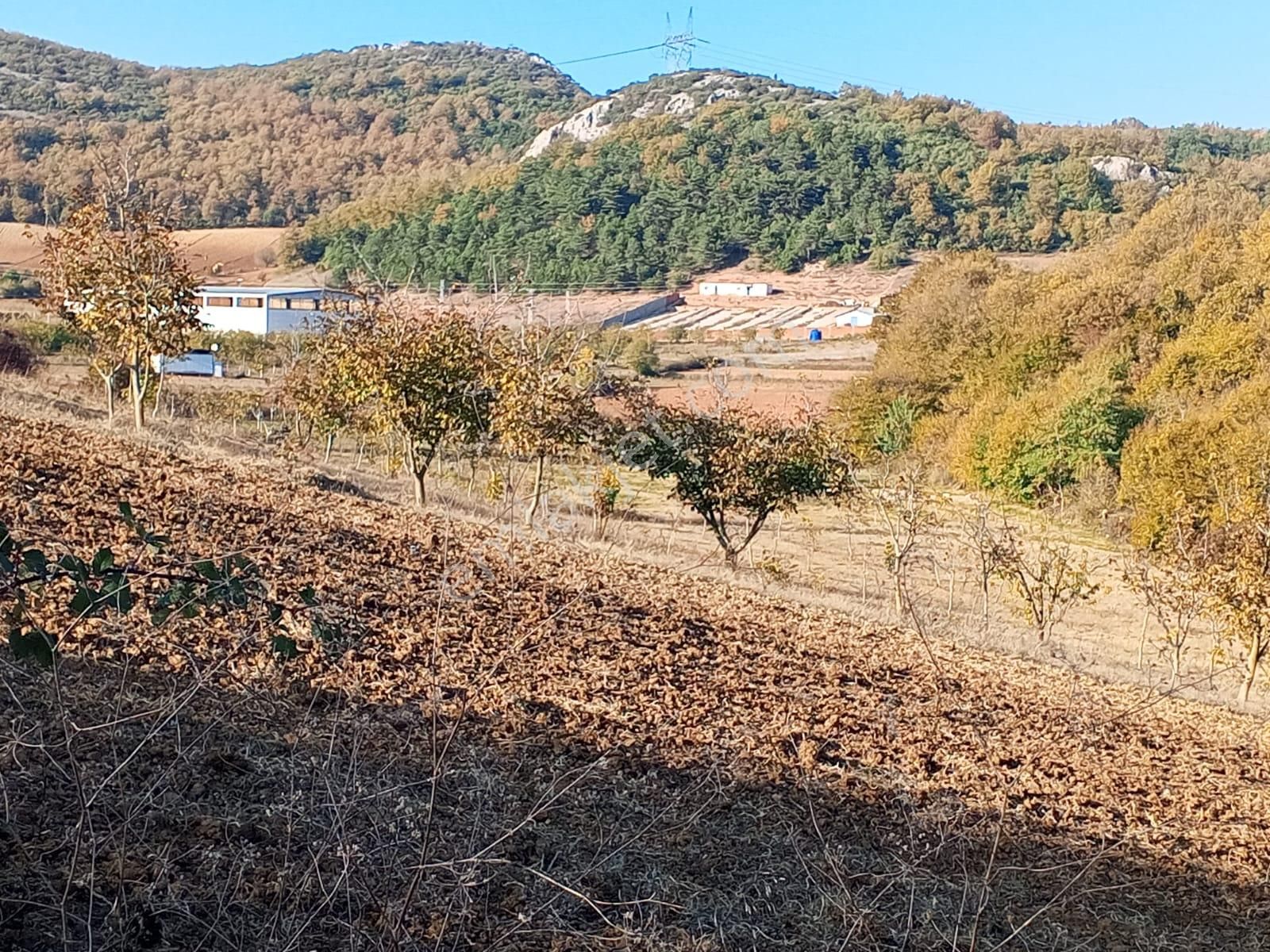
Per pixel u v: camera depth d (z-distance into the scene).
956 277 60.62
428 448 19.48
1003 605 23.52
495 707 8.17
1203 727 13.85
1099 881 7.79
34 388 22.28
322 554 11.72
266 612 8.37
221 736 6.13
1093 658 18.61
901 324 59.16
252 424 28.89
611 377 21.64
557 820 6.50
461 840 5.62
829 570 24.03
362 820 5.36
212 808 5.30
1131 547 32.16
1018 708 12.41
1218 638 19.48
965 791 8.90
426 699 7.79
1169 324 47.19
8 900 4.22
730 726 9.20
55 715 5.62
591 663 10.04
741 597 15.62
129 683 6.51
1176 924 7.38
